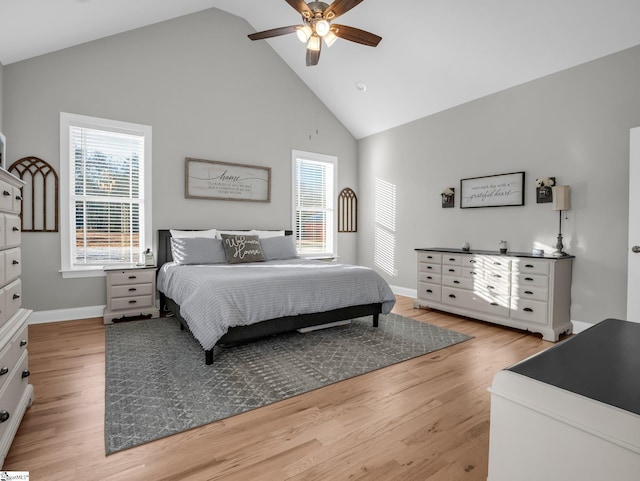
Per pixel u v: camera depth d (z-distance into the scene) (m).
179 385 2.16
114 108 3.85
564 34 3.07
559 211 3.45
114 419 1.77
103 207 3.86
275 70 5.00
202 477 1.37
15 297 1.74
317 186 5.53
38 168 3.47
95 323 3.54
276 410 1.89
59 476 1.36
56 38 3.31
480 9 3.16
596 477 0.57
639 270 2.83
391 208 5.33
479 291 3.68
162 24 4.14
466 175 4.30
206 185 4.42
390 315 3.97
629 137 2.96
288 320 2.82
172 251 3.95
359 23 3.84
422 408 1.92
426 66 4.02
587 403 0.59
